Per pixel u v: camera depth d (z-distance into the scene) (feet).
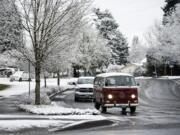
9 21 80.43
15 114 67.72
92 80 116.67
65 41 83.66
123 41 385.09
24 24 79.97
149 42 364.58
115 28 367.25
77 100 112.78
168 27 294.05
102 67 315.58
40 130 50.60
